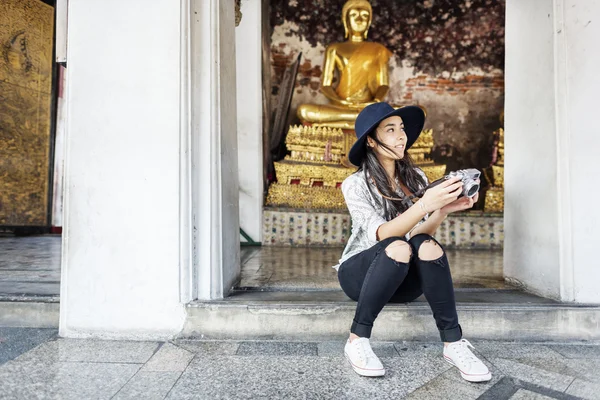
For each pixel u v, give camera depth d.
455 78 5.82
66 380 1.37
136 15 1.81
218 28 1.88
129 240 1.79
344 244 4.43
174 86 1.79
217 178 1.88
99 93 1.81
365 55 5.39
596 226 1.87
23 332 1.86
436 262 1.40
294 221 4.47
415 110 1.61
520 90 2.25
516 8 2.29
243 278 2.49
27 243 4.36
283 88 5.36
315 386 1.34
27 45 5.03
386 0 5.85
